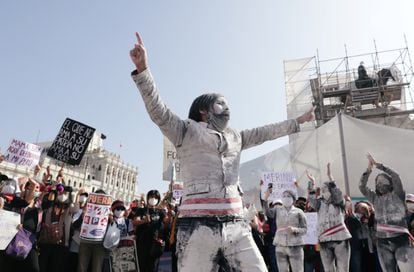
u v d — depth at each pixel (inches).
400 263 240.1
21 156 295.3
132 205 346.0
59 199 250.4
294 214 279.6
